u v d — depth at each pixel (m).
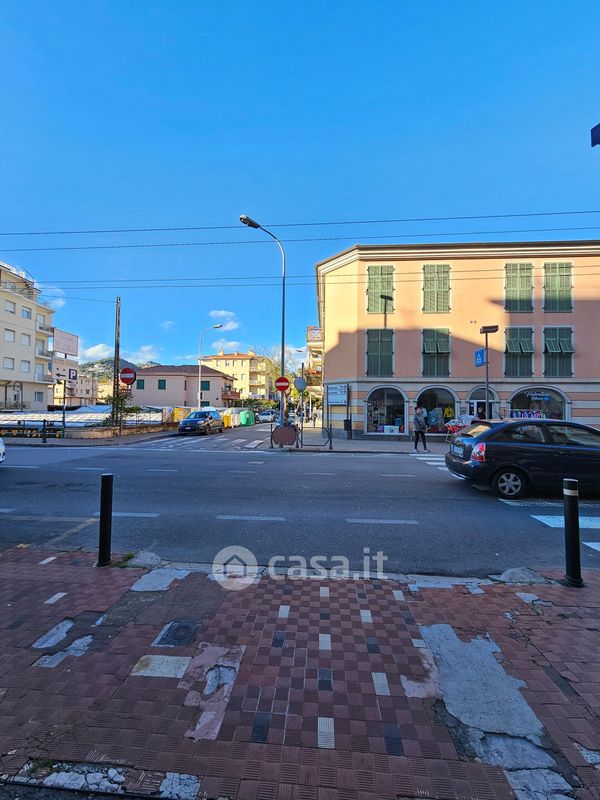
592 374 22.77
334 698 2.54
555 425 8.40
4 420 23.84
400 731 2.29
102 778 2.00
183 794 1.93
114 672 2.74
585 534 6.07
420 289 23.50
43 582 4.13
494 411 22.97
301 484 9.48
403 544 5.46
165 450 17.44
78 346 25.06
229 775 2.02
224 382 71.44
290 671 2.78
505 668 2.85
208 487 9.07
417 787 1.98
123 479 10.02
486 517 6.79
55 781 1.98
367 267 23.70
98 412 28.38
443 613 3.60
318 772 2.04
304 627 3.34
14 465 12.28
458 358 23.25
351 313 23.92
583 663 2.91
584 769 2.08
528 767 2.08
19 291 48.41
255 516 6.73
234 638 3.17
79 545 5.34
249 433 30.62
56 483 9.45
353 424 23.42
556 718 2.40
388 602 3.80
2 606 3.62
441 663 2.89
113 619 3.42
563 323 23.00
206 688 2.61
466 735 2.27
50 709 2.41
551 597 3.93
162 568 4.53
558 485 8.09
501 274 23.30
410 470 11.80
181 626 3.32
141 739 2.21
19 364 47.72
